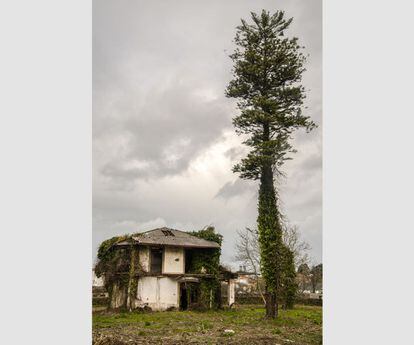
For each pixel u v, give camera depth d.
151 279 46.69
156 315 40.38
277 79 37.12
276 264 35.25
